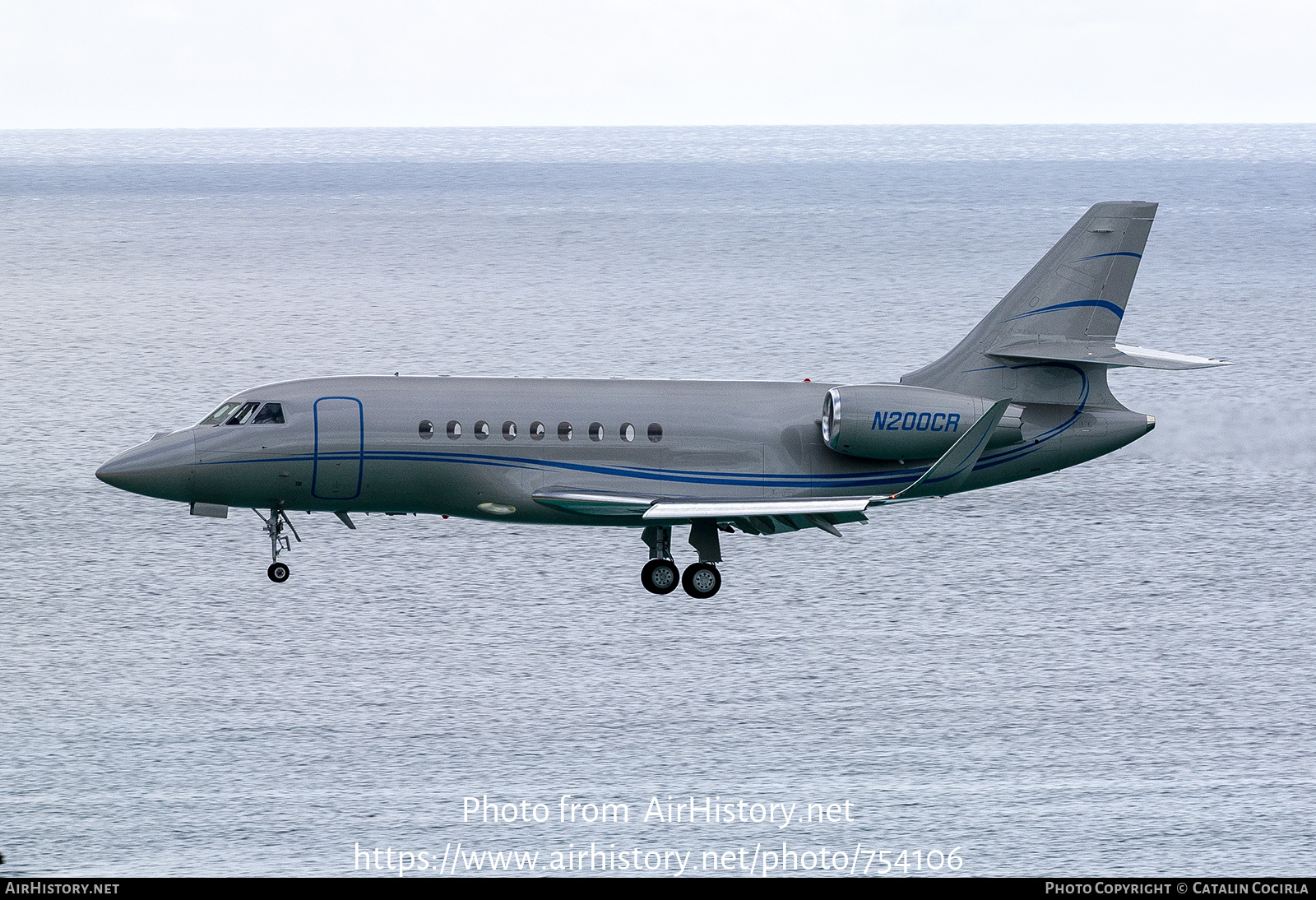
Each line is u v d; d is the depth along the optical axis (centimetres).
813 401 14938
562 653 15912
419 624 16762
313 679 15125
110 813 12688
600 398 14512
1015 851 12338
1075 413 15300
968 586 18450
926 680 15225
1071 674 15350
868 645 16238
